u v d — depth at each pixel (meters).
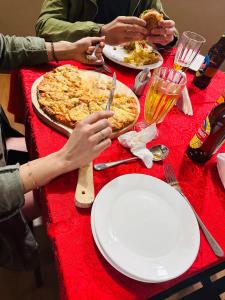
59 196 0.62
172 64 1.26
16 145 1.13
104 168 0.71
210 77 1.14
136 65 1.14
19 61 0.98
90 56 1.06
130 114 0.85
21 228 0.82
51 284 1.23
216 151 0.84
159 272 0.51
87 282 0.50
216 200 0.71
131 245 0.55
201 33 2.79
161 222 0.60
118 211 0.60
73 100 0.84
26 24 2.40
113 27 1.14
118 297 0.49
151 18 1.11
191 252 0.55
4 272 1.23
